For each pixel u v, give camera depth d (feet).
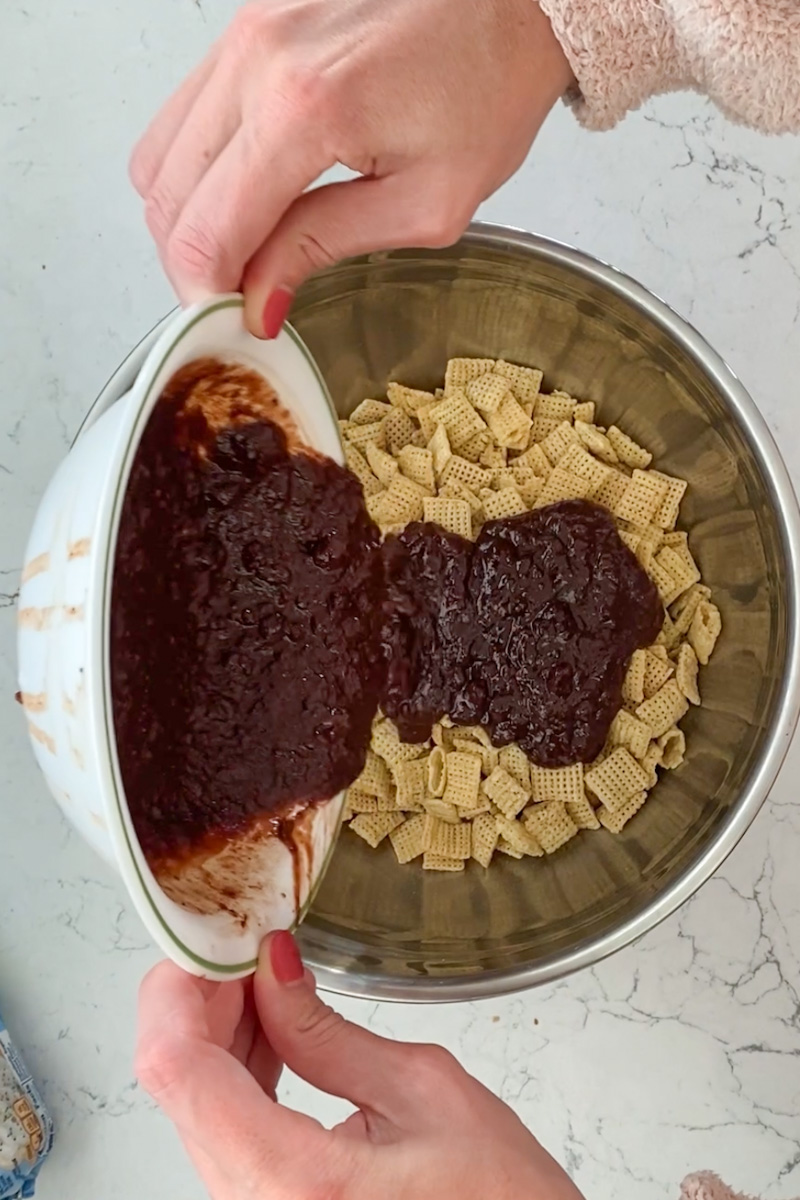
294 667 1.61
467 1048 1.97
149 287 1.96
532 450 1.94
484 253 1.71
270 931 1.51
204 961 1.38
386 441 1.98
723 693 1.86
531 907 1.85
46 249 1.96
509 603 1.88
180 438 1.48
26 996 1.93
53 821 1.94
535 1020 1.97
